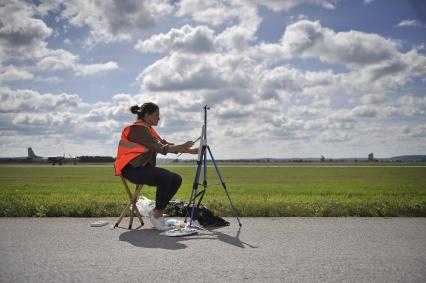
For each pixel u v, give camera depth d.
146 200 7.20
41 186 21.08
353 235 5.14
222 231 5.46
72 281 3.17
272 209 7.07
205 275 3.35
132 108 5.91
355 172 52.62
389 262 3.78
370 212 6.99
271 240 4.84
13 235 5.09
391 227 5.72
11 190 17.28
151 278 3.25
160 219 5.63
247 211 6.99
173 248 4.39
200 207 6.00
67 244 4.57
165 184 5.59
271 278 3.27
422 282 3.16
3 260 3.83
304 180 31.08
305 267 3.60
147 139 5.62
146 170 5.66
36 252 4.16
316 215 6.95
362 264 3.71
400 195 14.05
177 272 3.43
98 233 5.29
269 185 22.95
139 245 4.55
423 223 6.09
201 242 4.73
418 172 52.03
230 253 4.15
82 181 28.19
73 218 6.57
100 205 7.29
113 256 4.01
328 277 3.29
